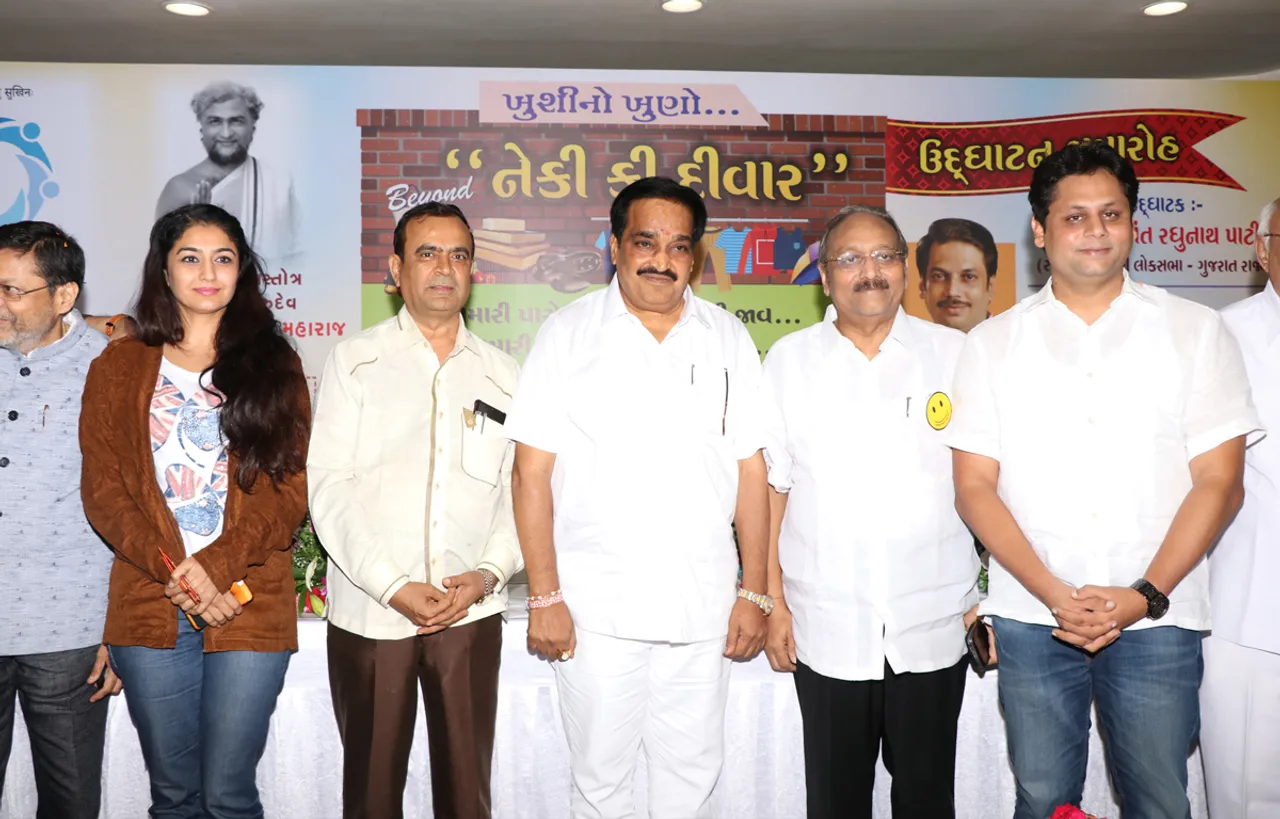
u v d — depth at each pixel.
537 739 2.50
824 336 2.33
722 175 4.63
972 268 4.71
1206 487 2.05
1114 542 2.07
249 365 2.20
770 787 2.52
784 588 2.36
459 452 2.30
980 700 2.53
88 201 4.36
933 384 2.25
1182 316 2.12
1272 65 5.09
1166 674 2.06
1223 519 2.04
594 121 4.58
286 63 4.89
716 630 2.23
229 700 2.16
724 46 4.75
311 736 2.47
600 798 2.24
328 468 2.25
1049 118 4.71
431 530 2.26
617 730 2.22
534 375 2.27
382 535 2.24
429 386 2.31
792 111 4.65
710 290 4.64
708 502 2.23
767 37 4.62
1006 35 4.63
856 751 2.24
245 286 2.29
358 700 2.23
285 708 2.46
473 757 2.27
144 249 4.38
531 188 4.56
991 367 2.18
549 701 2.51
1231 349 2.12
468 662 2.26
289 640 2.24
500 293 4.55
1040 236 2.18
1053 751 2.14
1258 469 2.30
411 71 4.50
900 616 2.19
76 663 2.27
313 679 2.48
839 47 4.78
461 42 4.65
